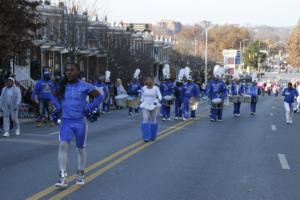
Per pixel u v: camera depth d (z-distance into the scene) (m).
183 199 9.22
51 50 44.56
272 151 15.80
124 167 12.35
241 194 9.71
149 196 9.36
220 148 16.23
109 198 9.13
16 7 26.58
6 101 18.86
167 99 27.12
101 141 17.53
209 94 27.67
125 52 53.97
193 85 27.94
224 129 22.69
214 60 132.00
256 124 25.80
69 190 9.70
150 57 71.44
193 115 28.45
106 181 10.62
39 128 22.05
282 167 12.88
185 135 19.88
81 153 10.20
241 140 18.61
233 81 31.80
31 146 16.11
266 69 199.38
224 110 37.59
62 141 9.91
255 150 15.95
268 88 79.12
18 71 38.53
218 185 10.48
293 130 23.03
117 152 14.81
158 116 30.00
